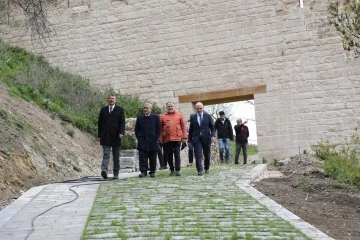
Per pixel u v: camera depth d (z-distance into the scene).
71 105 18.61
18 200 8.40
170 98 20.86
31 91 16.69
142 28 21.47
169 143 12.48
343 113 18.75
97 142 17.22
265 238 5.69
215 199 8.36
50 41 22.39
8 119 12.39
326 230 6.81
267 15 19.89
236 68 20.12
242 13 20.20
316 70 19.17
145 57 21.31
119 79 21.58
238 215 7.02
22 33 22.58
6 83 16.20
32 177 10.74
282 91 19.47
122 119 12.15
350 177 11.56
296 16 19.55
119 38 21.72
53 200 8.45
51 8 22.12
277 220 6.69
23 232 6.09
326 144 17.86
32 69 19.05
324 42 19.16
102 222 6.60
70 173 12.77
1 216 7.06
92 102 19.33
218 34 20.44
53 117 16.09
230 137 18.25
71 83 19.92
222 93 20.22
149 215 7.03
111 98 12.23
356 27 9.88
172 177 11.93
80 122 17.33
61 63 22.25
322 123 18.92
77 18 22.25
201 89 20.52
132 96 21.11
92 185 10.57
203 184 10.30
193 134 12.52
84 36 22.11
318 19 19.28
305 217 7.57
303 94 19.23
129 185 10.44
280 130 19.33
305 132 19.05
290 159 17.17
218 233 5.94
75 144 15.32
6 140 11.16
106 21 21.94
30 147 11.95
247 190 9.36
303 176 12.84
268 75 19.70
